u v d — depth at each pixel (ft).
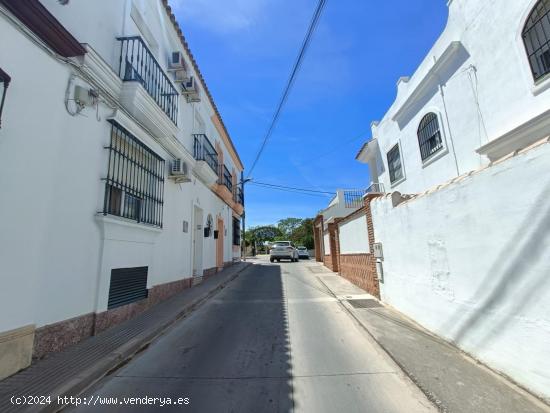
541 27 19.22
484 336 12.76
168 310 22.85
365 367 13.51
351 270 37.04
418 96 34.35
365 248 30.66
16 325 11.83
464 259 13.96
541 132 19.34
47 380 11.26
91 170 16.70
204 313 23.68
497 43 22.49
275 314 23.17
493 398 10.26
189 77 32.76
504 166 11.35
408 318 20.15
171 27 30.12
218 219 51.85
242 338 17.67
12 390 10.46
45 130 13.43
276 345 16.46
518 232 10.78
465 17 25.90
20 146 12.14
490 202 12.14
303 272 52.29
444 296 15.74
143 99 20.12
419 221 18.22
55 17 14.51
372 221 27.53
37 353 12.98
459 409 9.75
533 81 19.66
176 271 29.89
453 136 28.37
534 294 10.23
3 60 11.51
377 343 15.99
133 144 21.39
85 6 16.98
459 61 27.07
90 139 16.67
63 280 14.57
